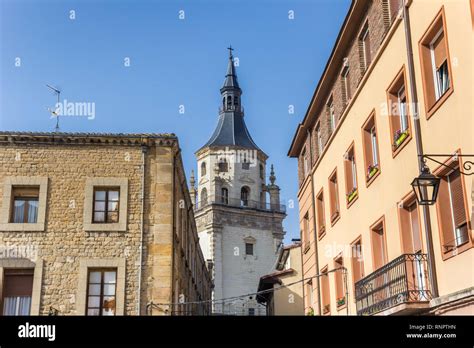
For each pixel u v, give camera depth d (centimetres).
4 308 2023
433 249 1366
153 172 2202
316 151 2616
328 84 2333
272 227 7744
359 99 1925
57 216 2114
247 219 7625
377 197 1750
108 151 2203
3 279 2047
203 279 4850
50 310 2005
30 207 2138
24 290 2052
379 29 1755
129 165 2197
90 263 2073
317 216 2544
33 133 2170
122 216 2134
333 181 2316
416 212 1527
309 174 2661
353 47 2022
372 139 1869
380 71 1727
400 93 1638
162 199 2173
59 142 2186
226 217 7506
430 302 1333
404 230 1560
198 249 3956
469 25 1202
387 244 1666
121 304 2038
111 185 2166
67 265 2066
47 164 2166
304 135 2806
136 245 2109
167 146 2233
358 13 1920
